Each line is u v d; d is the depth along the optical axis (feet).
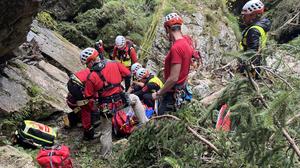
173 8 31.96
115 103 15.84
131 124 17.33
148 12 34.99
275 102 9.08
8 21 14.88
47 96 18.89
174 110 14.37
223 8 36.78
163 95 14.56
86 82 15.66
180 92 14.25
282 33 34.58
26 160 13.69
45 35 26.43
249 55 11.28
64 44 27.43
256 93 10.45
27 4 14.89
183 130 11.95
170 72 14.02
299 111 9.71
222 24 33.30
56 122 18.51
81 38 30.25
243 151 10.71
